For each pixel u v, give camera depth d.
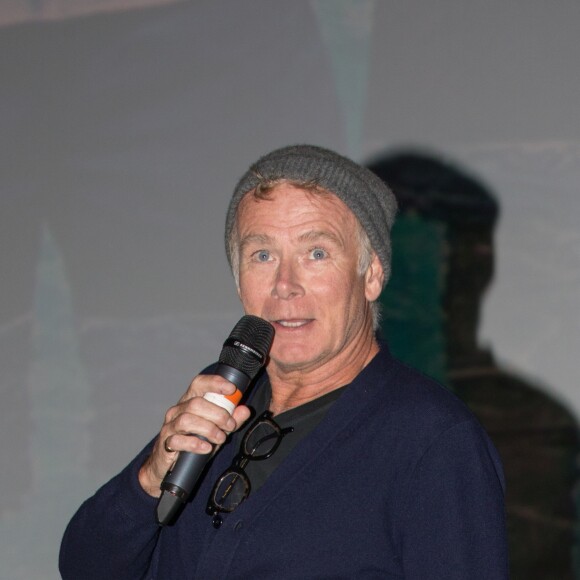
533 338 14.15
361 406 6.18
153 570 6.74
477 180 14.31
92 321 15.35
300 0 14.91
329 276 6.19
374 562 5.81
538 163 14.08
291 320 6.21
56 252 15.52
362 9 14.73
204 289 15.03
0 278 15.62
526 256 14.14
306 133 14.86
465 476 5.74
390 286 14.69
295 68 14.92
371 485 5.89
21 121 15.75
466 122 14.35
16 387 15.45
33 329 15.48
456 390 14.44
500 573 5.60
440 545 5.61
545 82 14.07
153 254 15.23
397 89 14.58
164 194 15.27
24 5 15.88
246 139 15.04
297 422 6.33
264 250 6.28
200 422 5.54
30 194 15.65
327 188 6.27
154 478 6.04
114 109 15.52
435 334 14.50
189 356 15.02
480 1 14.29
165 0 15.42
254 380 6.94
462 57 14.35
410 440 5.89
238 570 5.92
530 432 14.15
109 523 6.36
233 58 15.14
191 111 15.24
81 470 15.24
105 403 15.23
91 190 15.48
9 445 15.41
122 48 15.53
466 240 14.38
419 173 14.50
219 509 6.18
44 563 15.26
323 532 5.85
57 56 15.74
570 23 13.97
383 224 6.53
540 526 14.11
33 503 15.31
